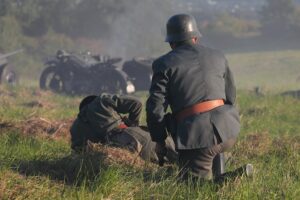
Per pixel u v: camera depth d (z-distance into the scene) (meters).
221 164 12.33
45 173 12.38
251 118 27.00
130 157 14.01
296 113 30.73
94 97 15.73
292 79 77.69
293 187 12.40
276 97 36.91
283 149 17.66
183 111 11.60
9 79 49.03
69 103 35.09
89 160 12.98
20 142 15.49
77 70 44.44
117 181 11.81
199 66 11.63
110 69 43.34
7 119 19.67
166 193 11.67
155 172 13.05
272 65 93.56
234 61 100.69
